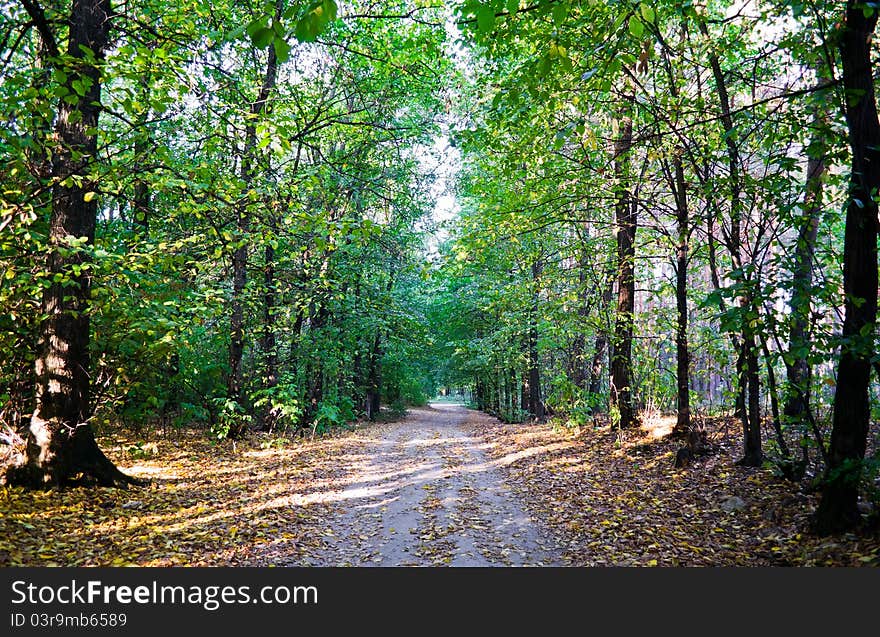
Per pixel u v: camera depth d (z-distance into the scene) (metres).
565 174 10.20
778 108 6.82
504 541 6.68
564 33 6.47
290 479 10.02
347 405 21.16
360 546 6.45
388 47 13.08
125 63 6.64
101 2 7.98
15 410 8.16
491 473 11.62
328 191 11.76
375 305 18.66
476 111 11.08
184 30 8.55
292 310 16.11
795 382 6.95
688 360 10.95
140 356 8.69
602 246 14.65
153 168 7.20
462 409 44.56
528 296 16.73
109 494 7.64
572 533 6.98
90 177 6.50
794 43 6.73
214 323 13.32
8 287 6.99
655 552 6.05
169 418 15.02
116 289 7.17
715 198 7.86
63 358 7.64
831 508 5.66
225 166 9.57
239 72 11.04
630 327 12.88
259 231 9.11
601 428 14.74
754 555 5.71
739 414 12.53
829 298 5.66
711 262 8.67
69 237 6.38
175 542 6.08
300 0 3.43
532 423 21.75
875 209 5.32
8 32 7.29
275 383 15.62
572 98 8.16
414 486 10.04
